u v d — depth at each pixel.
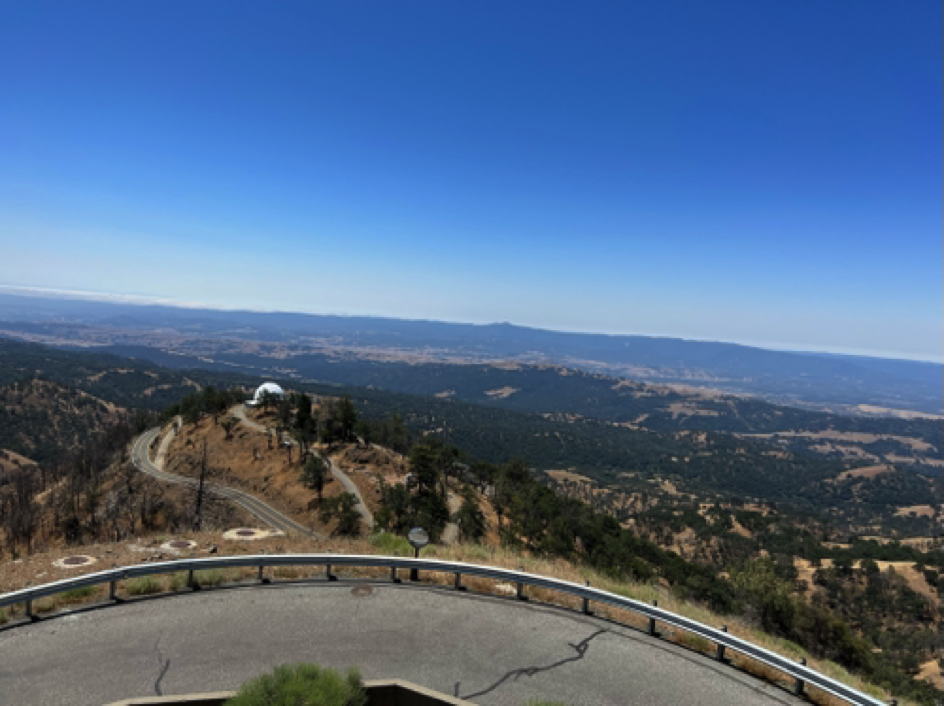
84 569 11.75
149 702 6.44
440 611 9.93
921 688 20.48
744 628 12.02
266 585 10.65
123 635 8.44
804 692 7.81
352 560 10.83
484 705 7.12
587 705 7.25
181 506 60.09
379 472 69.25
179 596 9.95
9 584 10.55
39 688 6.97
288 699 5.68
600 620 9.96
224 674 7.49
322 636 8.73
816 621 22.86
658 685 7.85
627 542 62.25
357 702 6.26
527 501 61.91
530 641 8.98
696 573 53.50
